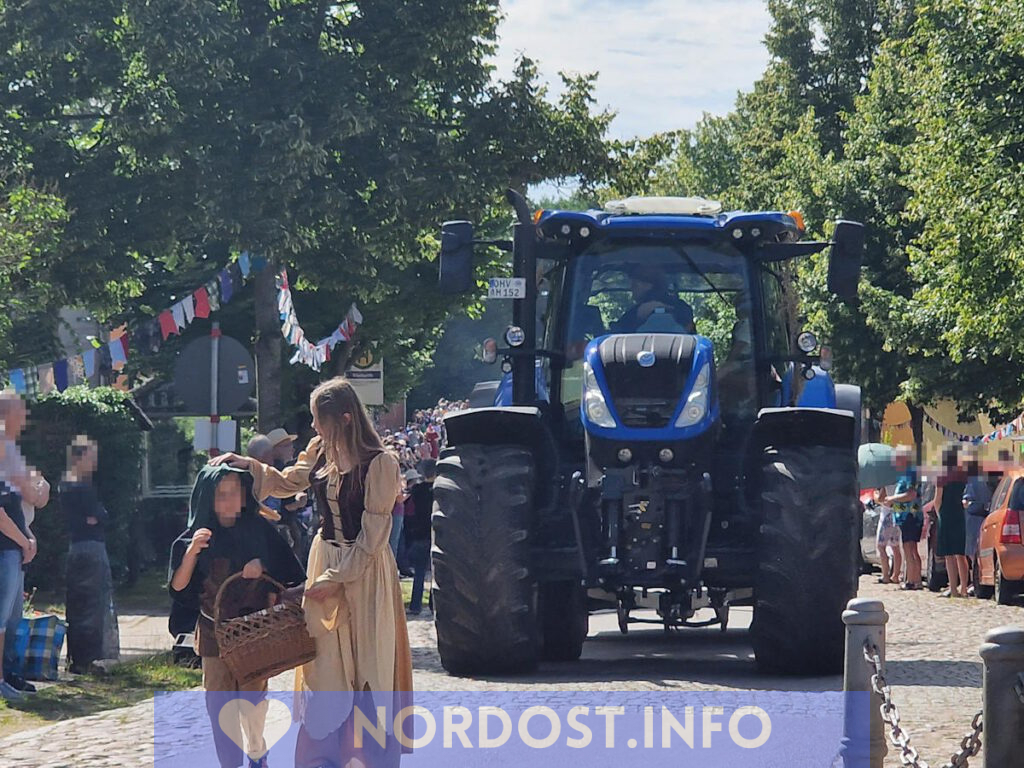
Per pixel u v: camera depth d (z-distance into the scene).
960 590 27.03
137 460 29.00
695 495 15.84
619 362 16.12
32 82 35.69
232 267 25.17
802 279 52.62
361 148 36.12
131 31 35.06
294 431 46.28
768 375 17.30
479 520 15.80
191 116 34.59
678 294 17.39
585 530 16.06
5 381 24.62
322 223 35.62
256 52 34.34
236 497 10.44
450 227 17.11
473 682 15.43
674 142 40.28
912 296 51.06
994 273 35.47
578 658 18.23
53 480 26.22
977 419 58.06
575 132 38.81
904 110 53.50
